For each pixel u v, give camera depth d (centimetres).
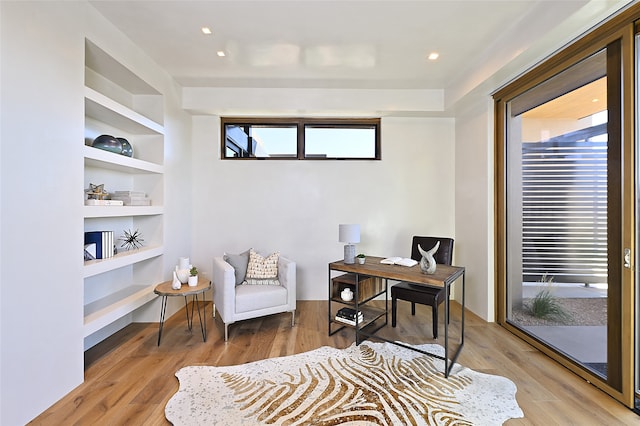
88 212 225
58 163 196
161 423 177
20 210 171
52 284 192
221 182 422
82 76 217
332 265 295
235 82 370
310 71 340
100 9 230
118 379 223
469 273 378
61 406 191
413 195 428
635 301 189
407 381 219
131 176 340
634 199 187
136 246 329
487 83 303
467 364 244
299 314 367
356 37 270
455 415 182
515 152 307
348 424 174
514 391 206
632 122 186
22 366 173
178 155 376
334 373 230
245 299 300
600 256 210
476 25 252
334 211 427
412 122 426
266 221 425
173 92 361
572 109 233
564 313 245
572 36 217
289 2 221
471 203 374
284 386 213
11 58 166
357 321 277
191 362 248
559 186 250
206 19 243
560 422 177
